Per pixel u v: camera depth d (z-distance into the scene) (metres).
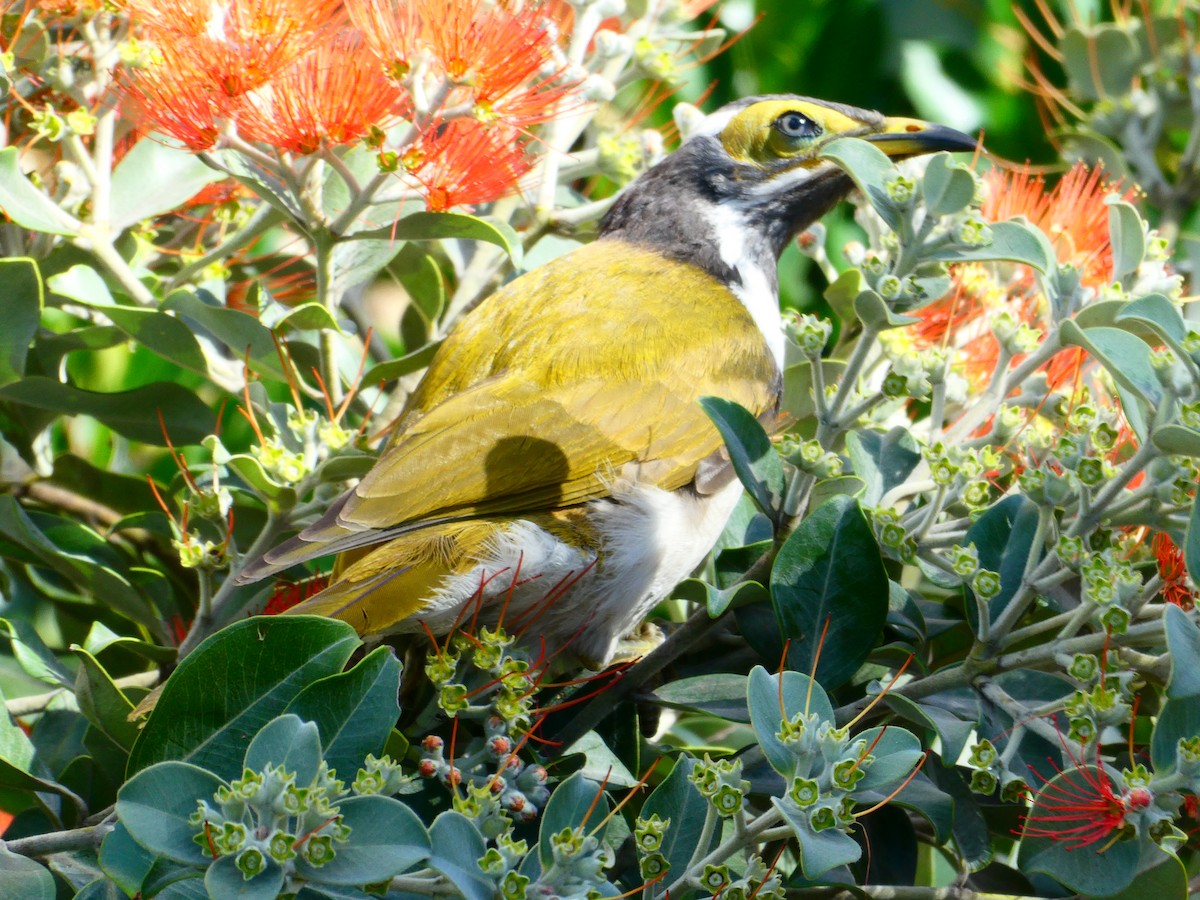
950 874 10.05
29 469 9.93
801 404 10.12
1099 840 6.27
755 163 10.52
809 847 5.43
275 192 8.55
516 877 5.38
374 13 8.12
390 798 5.35
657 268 10.03
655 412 8.98
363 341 11.74
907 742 5.88
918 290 7.10
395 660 6.11
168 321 8.66
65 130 8.60
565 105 9.80
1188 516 6.63
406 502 8.21
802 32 13.12
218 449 8.19
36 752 7.29
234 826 4.96
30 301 8.23
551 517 8.62
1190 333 6.29
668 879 6.45
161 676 8.38
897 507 8.71
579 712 8.17
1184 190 11.77
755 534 9.34
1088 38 12.26
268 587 8.80
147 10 8.23
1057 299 8.22
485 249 10.79
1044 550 7.57
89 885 6.19
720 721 10.41
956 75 13.27
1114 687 6.46
